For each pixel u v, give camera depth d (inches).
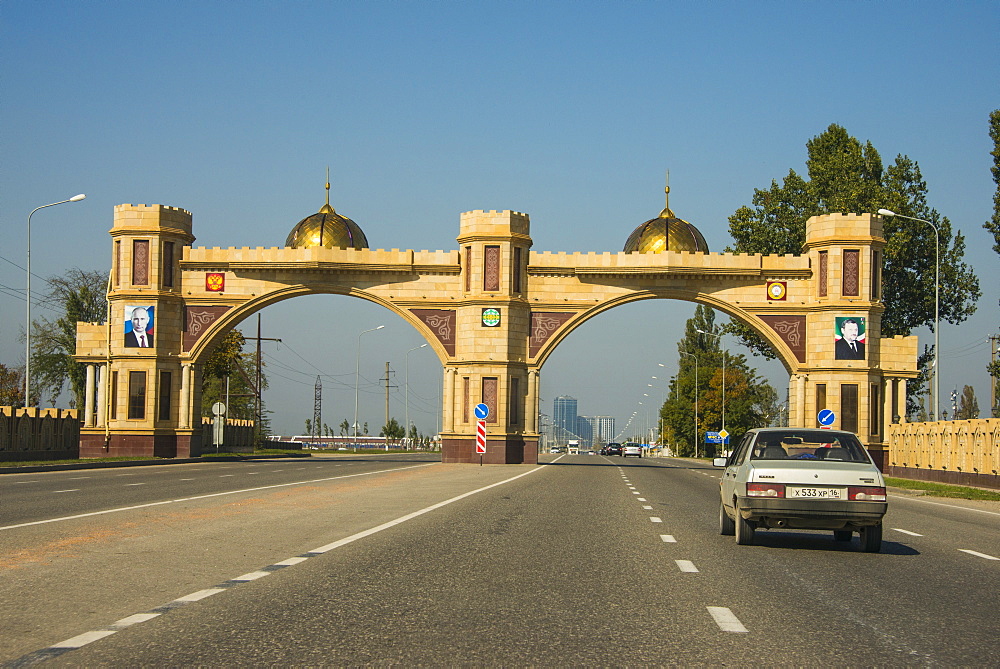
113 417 2274.9
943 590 470.6
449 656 309.4
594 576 481.1
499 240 2240.4
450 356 2272.4
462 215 2279.8
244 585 438.0
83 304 3538.4
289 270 2292.1
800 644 335.0
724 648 326.3
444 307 2279.8
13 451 2014.0
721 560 557.3
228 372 3400.6
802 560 571.2
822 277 2237.9
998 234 2018.9
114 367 2278.5
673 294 2266.2
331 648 317.1
